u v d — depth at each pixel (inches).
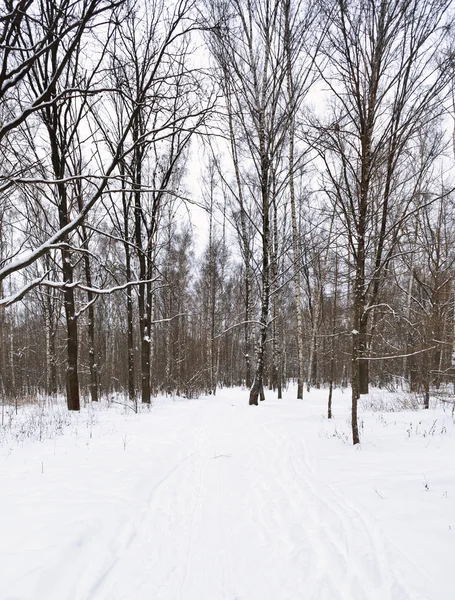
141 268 567.8
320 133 257.8
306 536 137.5
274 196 544.7
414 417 356.2
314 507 161.2
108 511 153.6
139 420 411.8
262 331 572.4
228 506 171.0
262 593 107.6
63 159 351.9
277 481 202.1
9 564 107.5
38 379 1000.2
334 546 127.2
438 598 93.4
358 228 256.4
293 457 244.4
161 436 320.5
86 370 941.8
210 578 115.0
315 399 663.8
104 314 1067.3
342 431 308.7
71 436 308.0
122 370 1061.1
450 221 535.8
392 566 109.9
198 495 185.3
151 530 147.5
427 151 390.9
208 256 1048.2
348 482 182.2
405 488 163.0
